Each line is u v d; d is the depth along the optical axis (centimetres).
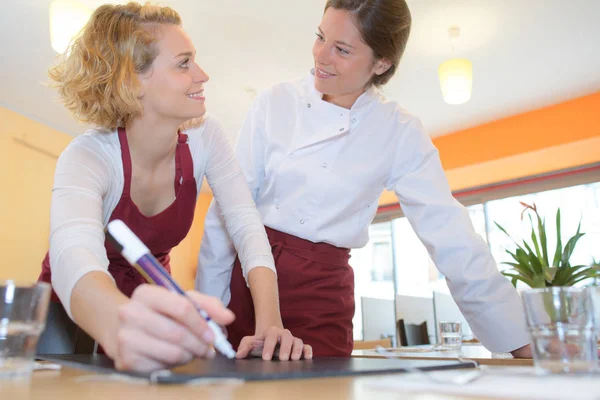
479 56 388
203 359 79
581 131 450
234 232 120
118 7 105
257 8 329
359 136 144
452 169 525
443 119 498
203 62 392
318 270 137
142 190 114
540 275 212
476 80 427
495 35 361
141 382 50
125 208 109
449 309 335
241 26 348
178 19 108
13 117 461
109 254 114
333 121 143
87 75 101
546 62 399
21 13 330
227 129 520
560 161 497
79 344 113
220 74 410
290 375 54
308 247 138
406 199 139
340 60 135
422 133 145
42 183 482
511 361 95
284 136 147
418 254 598
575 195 502
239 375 52
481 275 121
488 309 119
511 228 536
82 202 88
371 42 134
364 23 132
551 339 54
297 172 141
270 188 145
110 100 102
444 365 65
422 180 138
